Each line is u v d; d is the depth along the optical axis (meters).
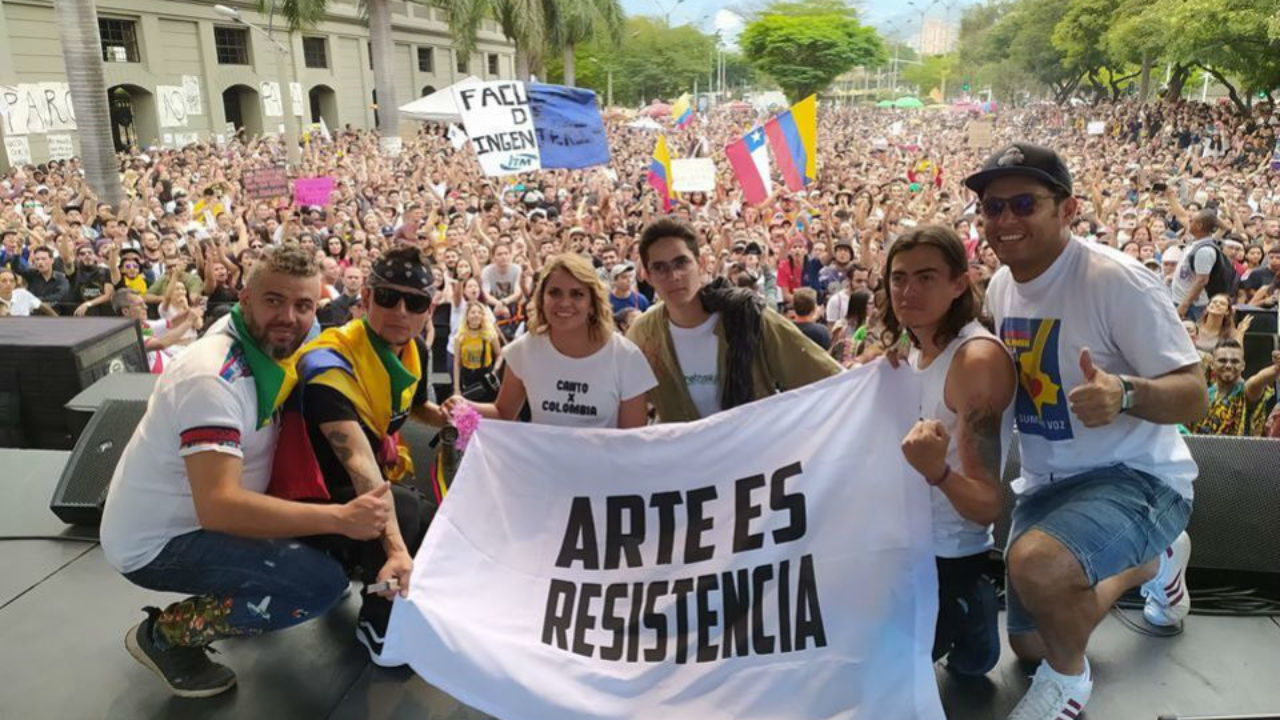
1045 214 2.25
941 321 2.35
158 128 33.56
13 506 3.77
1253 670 2.59
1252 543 2.98
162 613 2.57
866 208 14.34
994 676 2.63
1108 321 2.23
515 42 35.28
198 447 2.26
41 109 25.89
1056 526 2.21
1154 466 2.35
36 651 2.79
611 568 2.59
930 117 65.50
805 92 71.19
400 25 48.16
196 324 7.77
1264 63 25.50
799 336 3.00
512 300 9.33
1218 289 7.95
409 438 3.56
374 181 20.98
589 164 10.77
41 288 9.56
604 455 2.68
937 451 2.09
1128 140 34.62
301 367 2.56
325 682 2.63
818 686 2.32
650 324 3.11
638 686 2.37
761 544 2.53
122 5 31.62
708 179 13.91
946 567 2.55
